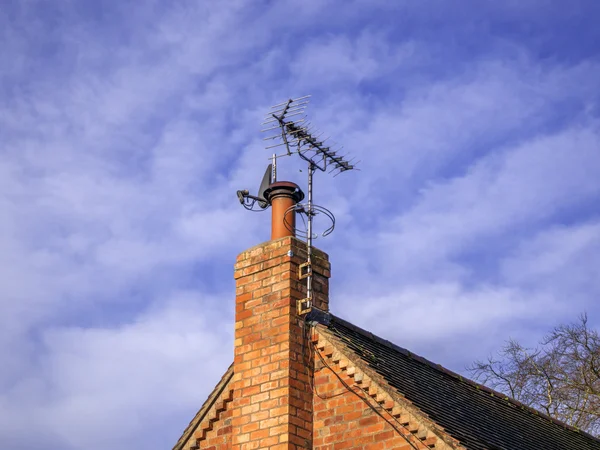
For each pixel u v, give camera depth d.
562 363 38.97
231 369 15.64
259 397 14.62
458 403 16.14
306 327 15.04
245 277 15.69
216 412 15.55
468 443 13.33
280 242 15.46
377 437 13.71
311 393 14.64
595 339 39.03
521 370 39.44
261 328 15.09
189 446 15.63
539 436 17.98
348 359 14.44
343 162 16.45
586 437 20.83
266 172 16.86
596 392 36.97
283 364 14.55
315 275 15.63
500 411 17.97
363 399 14.05
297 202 16.41
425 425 13.23
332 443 14.14
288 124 16.42
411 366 16.59
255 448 14.33
